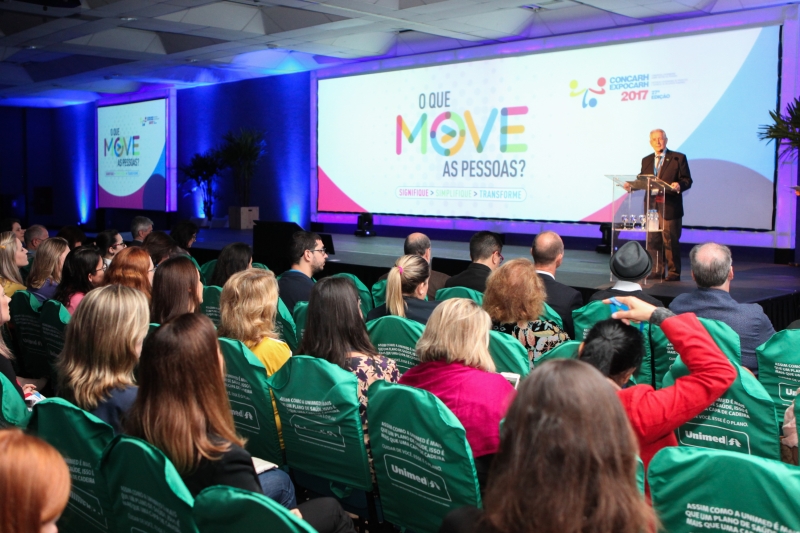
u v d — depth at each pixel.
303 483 2.61
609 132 10.73
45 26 11.11
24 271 6.34
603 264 9.00
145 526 1.67
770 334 2.94
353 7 9.80
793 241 9.19
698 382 1.78
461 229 12.77
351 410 2.24
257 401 2.59
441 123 12.84
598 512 1.02
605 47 10.65
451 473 1.93
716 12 9.62
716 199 9.80
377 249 10.88
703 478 1.42
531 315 3.04
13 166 22.48
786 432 2.12
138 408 1.77
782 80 9.10
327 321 2.51
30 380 3.78
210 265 5.98
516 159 11.84
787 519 1.32
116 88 18.42
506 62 11.84
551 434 1.04
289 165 15.78
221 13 11.08
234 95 16.83
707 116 9.77
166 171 18.59
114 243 5.81
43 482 1.08
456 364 2.18
